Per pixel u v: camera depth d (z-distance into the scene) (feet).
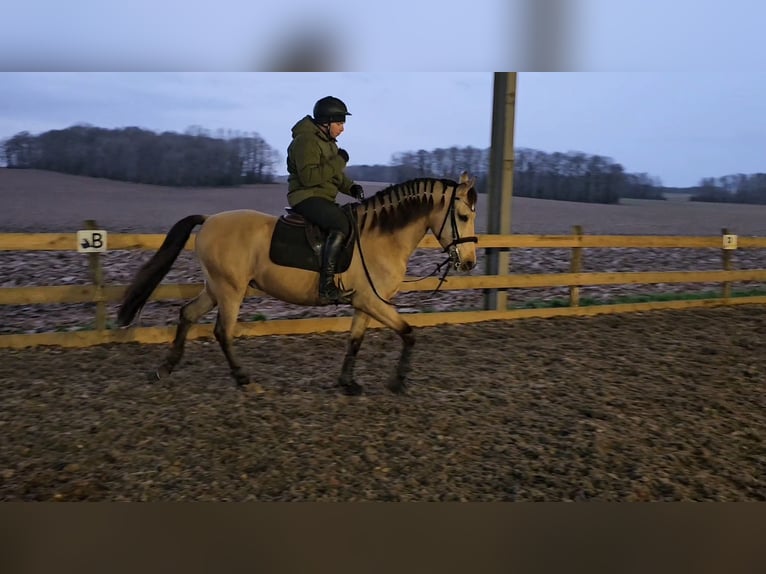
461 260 17.31
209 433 14.90
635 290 36.78
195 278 33.58
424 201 17.37
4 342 20.88
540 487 13.19
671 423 16.69
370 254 17.34
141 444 14.26
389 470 13.60
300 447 14.38
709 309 31.94
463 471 13.70
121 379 18.54
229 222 17.57
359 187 17.98
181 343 18.48
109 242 21.83
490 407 17.30
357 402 17.21
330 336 24.29
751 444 15.62
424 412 16.66
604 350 23.66
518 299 32.81
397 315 17.69
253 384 18.01
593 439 15.23
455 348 23.35
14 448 13.91
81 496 12.30
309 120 16.85
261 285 17.57
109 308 27.30
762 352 24.03
